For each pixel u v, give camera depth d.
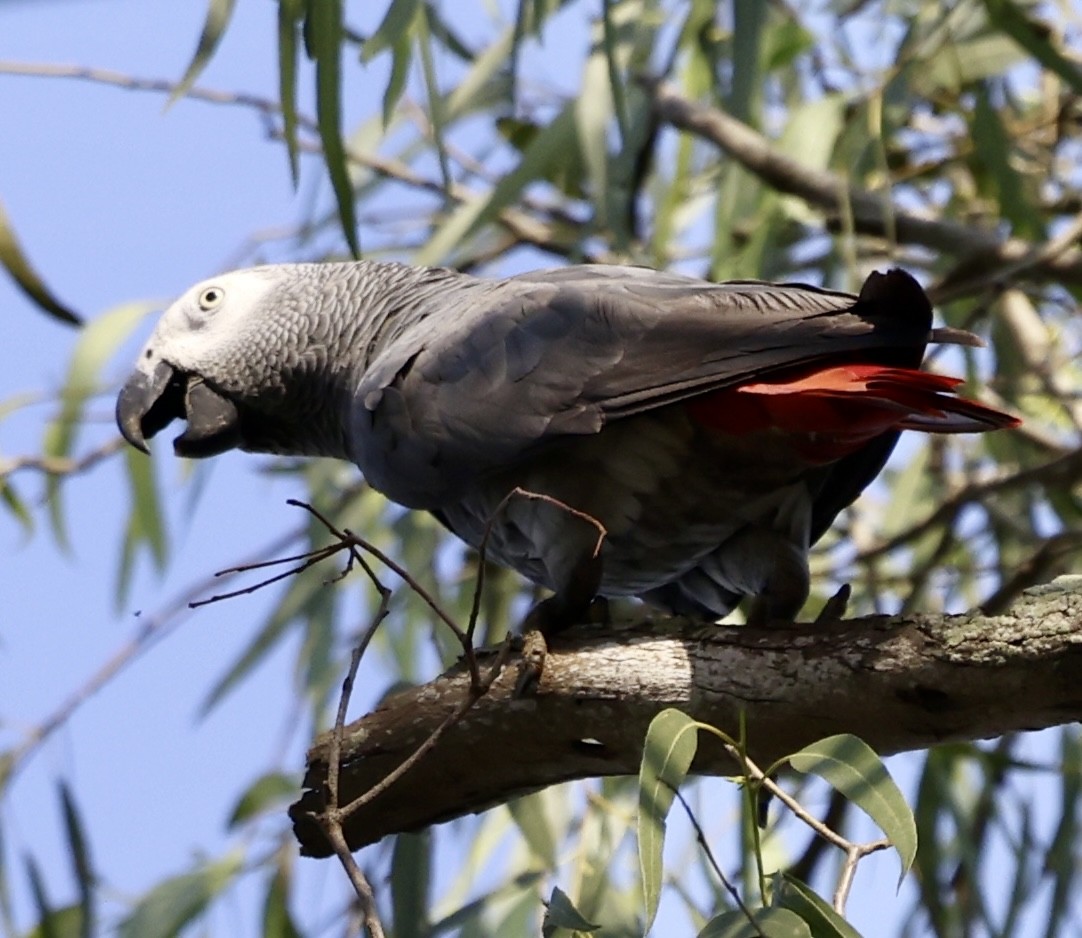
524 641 6.15
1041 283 10.05
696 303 6.67
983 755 9.49
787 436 6.51
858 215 9.91
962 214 11.27
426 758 6.14
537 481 6.84
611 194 9.83
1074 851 9.32
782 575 6.97
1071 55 9.84
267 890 9.35
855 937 4.96
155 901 9.23
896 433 7.05
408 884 7.89
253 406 8.15
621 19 10.47
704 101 10.70
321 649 10.20
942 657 5.50
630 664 5.95
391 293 7.91
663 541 7.00
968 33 9.73
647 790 5.12
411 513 10.07
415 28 7.95
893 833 5.01
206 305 8.33
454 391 6.91
